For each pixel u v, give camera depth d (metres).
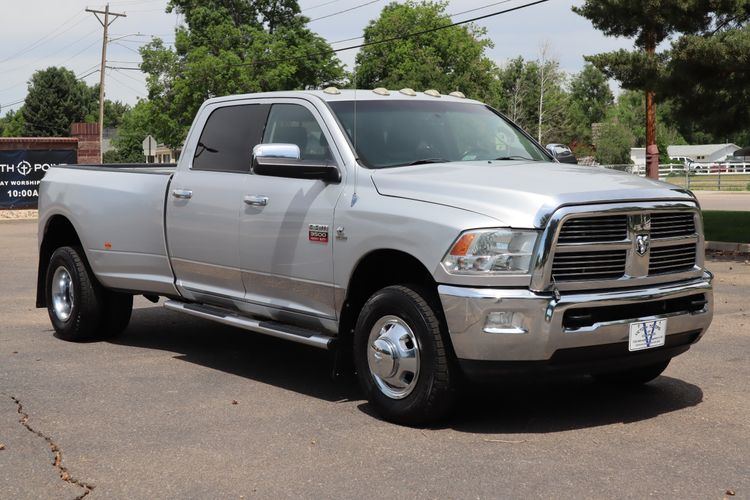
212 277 6.94
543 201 5.04
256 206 6.45
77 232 8.02
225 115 7.09
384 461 4.75
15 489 4.40
